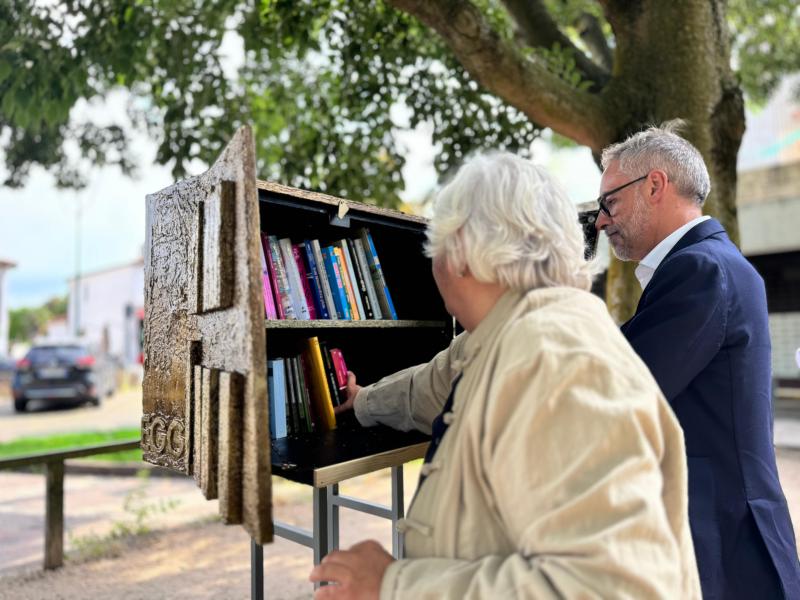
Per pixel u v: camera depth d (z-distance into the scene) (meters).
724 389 1.34
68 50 3.31
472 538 0.88
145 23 3.58
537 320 0.89
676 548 0.79
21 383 11.38
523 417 0.82
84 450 3.42
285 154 4.58
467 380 0.96
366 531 3.91
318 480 1.28
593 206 1.90
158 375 1.46
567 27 5.09
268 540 1.00
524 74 2.82
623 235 1.62
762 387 1.38
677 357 1.30
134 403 13.29
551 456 0.80
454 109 4.11
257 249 1.07
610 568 0.72
